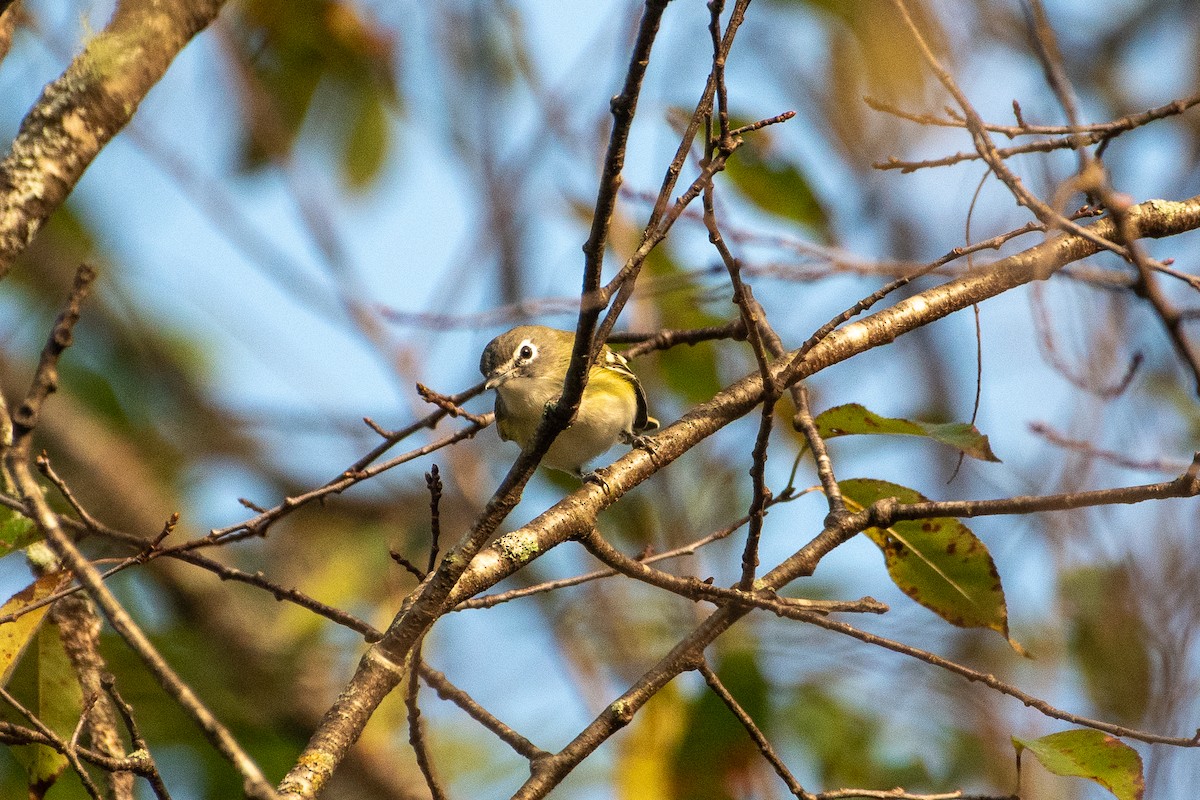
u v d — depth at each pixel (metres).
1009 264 8.61
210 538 7.52
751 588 7.51
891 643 7.36
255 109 10.79
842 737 12.11
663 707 10.23
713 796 9.97
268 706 11.59
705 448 13.01
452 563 6.44
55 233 14.00
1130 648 11.20
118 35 6.04
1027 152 7.38
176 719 10.87
